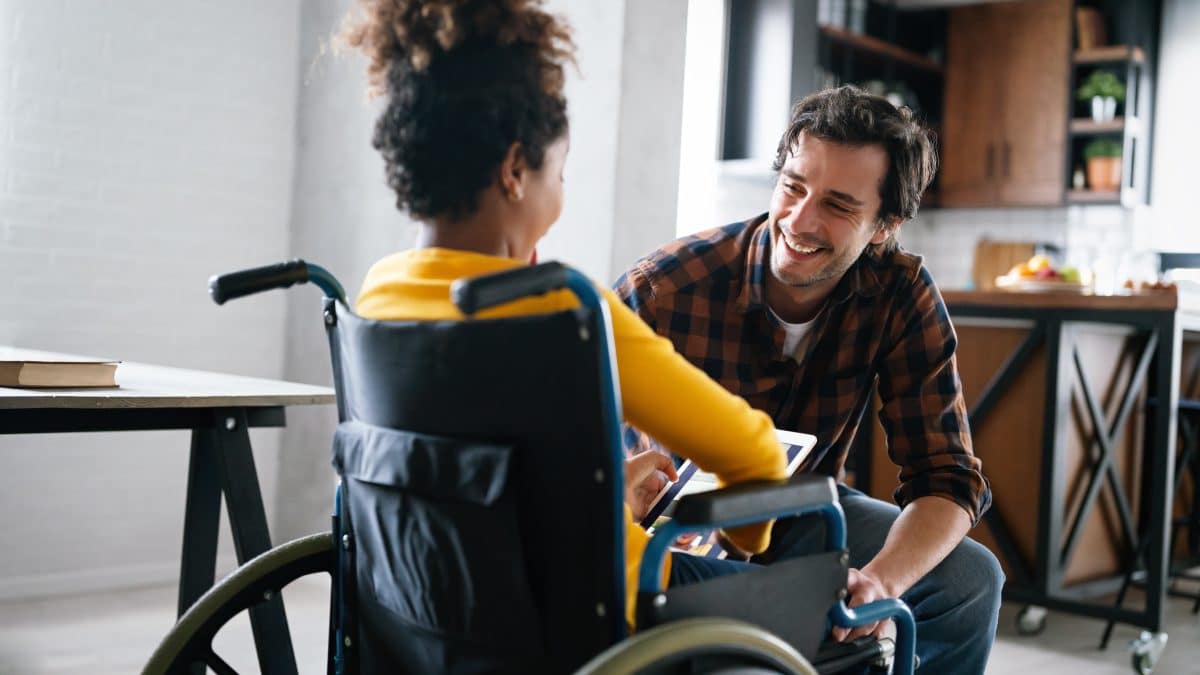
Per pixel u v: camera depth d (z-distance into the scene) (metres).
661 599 1.02
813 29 5.25
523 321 0.97
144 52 3.47
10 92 3.23
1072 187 6.04
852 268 1.75
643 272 1.82
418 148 1.07
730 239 1.83
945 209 6.55
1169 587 4.05
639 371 1.04
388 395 1.10
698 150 5.28
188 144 3.59
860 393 1.82
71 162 3.35
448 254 1.09
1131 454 3.62
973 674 1.80
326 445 3.71
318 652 2.85
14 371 1.81
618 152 2.79
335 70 3.71
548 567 1.03
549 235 2.93
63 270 3.35
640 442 1.78
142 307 3.51
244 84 3.70
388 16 1.09
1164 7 6.04
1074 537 3.32
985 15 6.23
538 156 1.09
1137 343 3.56
